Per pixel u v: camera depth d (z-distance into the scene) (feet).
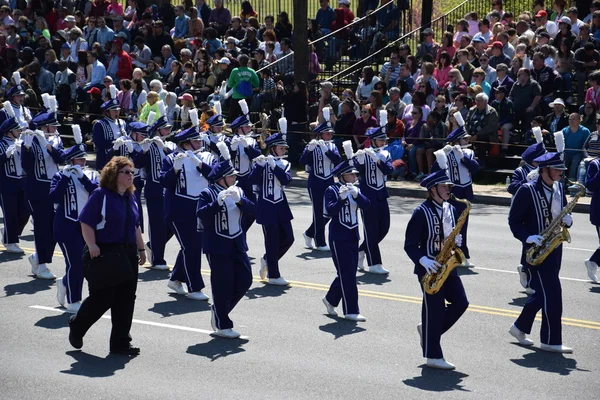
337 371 41.50
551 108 95.86
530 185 45.55
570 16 105.81
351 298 49.78
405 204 87.86
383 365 42.42
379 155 61.46
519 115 96.22
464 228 62.44
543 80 97.30
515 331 45.83
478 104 94.38
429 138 93.45
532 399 38.22
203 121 94.12
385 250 68.08
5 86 114.83
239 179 68.39
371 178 60.85
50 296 54.39
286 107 106.32
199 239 53.98
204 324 48.88
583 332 48.01
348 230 49.80
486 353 44.45
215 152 67.77
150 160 60.80
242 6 133.59
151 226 60.95
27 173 58.54
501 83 98.68
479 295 55.31
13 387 39.24
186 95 96.78
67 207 50.78
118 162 43.06
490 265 63.26
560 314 44.45
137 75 107.76
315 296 55.06
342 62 123.13
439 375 41.11
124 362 42.60
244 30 125.90
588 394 38.88
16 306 52.13
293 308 52.37
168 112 97.96
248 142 68.28
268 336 46.85
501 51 101.91
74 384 39.63
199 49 114.32
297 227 76.23
